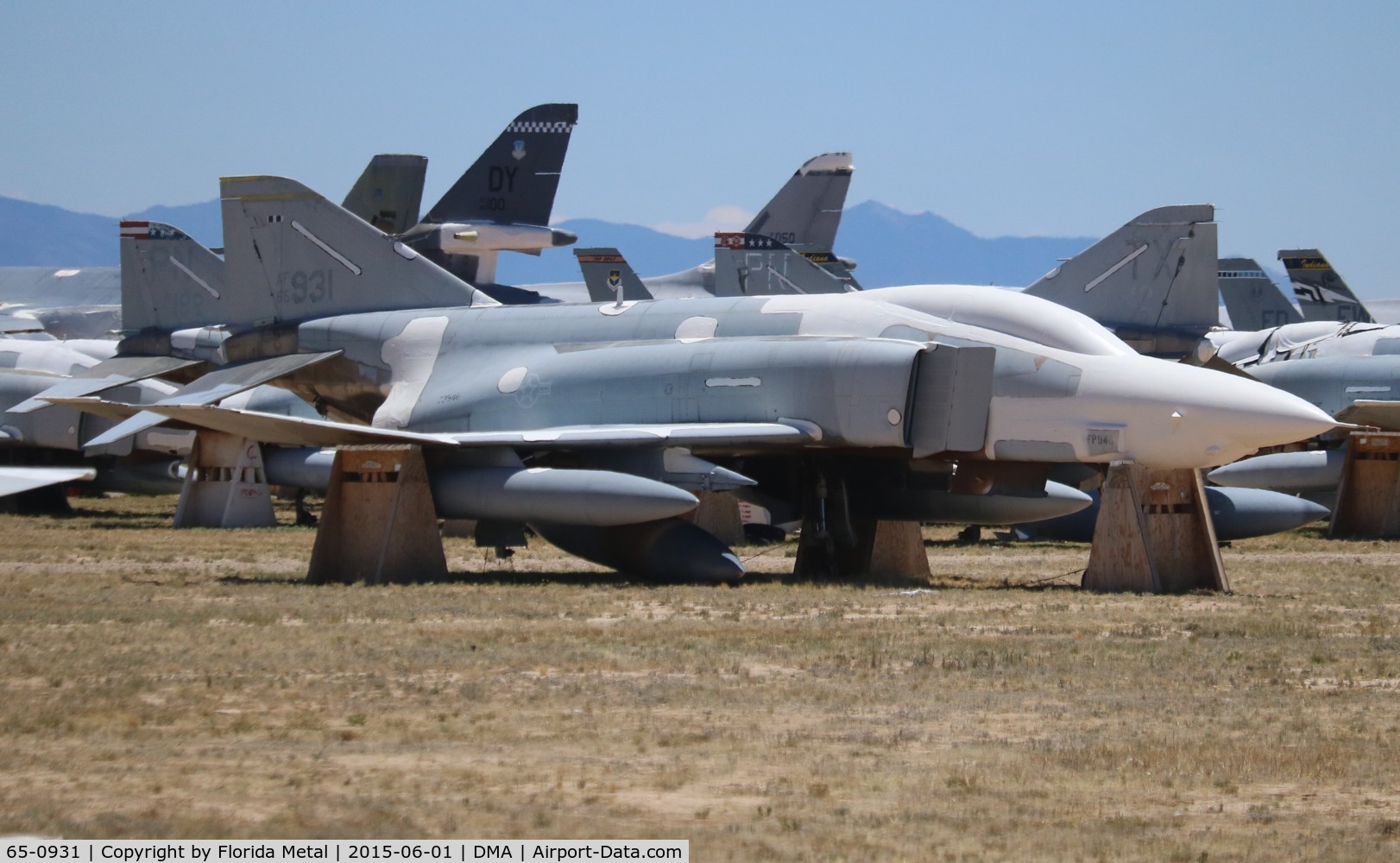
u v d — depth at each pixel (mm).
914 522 71938
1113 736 33656
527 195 140250
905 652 45031
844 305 71938
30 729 33219
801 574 72312
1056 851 25109
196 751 31500
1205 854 24969
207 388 83250
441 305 85250
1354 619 53875
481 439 67500
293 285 87875
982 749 32312
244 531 97625
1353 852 25109
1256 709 36969
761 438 66750
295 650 44531
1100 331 68875
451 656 43562
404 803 27438
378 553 64000
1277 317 171250
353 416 86312
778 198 159625
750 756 31438
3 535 91812
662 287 172750
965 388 66000
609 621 52000
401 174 146750
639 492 63438
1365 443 96812
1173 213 107062
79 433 121312
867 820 26719
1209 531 63531
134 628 48750
